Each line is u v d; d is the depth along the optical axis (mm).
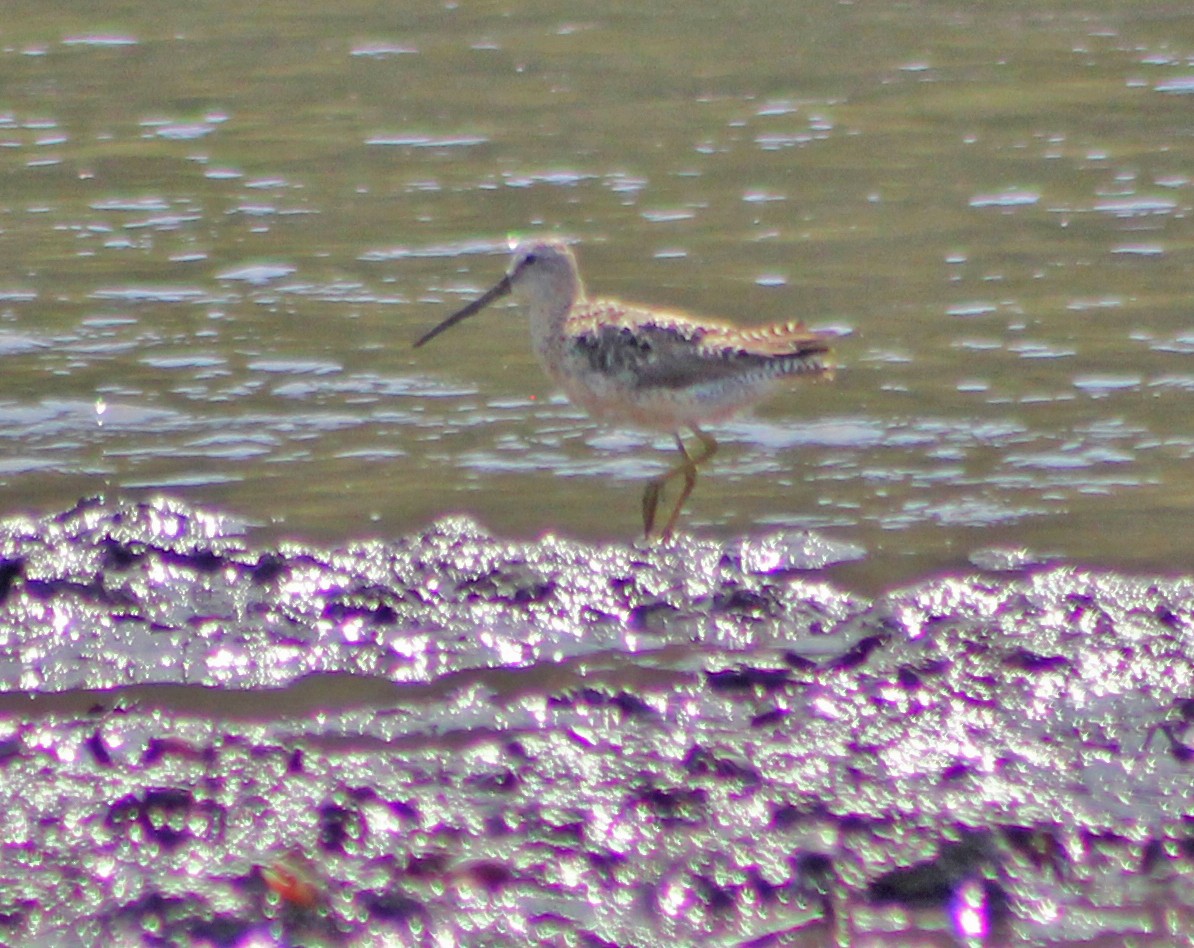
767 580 12258
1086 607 11641
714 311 17812
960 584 12016
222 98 25938
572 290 14602
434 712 10508
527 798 9469
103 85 26547
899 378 16203
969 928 8617
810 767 9805
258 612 11688
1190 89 25922
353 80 26906
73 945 8281
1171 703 10445
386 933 8422
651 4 31453
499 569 12273
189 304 18047
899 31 29469
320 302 18188
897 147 23516
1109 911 8742
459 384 16234
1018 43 28594
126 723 10219
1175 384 15938
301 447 14727
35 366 16297
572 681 10938
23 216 20750
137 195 21625
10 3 31359
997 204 21172
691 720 10375
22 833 9109
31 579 11914
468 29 29922
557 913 8586
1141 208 20922
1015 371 16312
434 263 19375
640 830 9211
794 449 14789
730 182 22172
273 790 9523
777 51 28406
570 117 25000
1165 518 13297
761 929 8562
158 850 9008
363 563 12320
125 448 14602
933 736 10133
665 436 15117
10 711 10492
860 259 19375
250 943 8328
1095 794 9594
